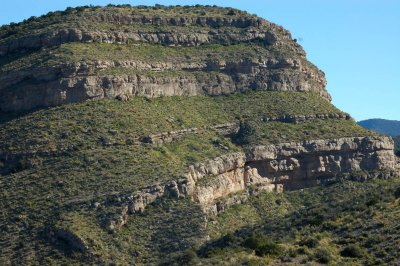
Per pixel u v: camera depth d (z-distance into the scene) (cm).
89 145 18362
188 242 16350
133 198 17000
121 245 16175
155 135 19000
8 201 17125
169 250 16225
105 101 19438
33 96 19388
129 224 16688
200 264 13212
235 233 15362
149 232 16625
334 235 13300
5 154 18262
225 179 18912
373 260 12081
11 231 16425
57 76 19388
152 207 17150
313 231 13712
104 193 17125
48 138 18462
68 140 18438
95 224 16500
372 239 12638
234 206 18550
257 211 18738
